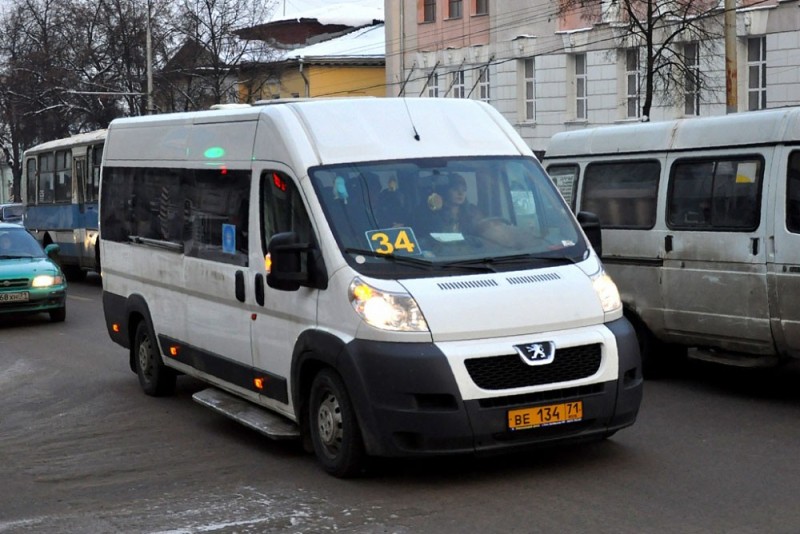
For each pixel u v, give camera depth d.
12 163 64.12
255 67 50.12
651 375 11.47
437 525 6.54
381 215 7.78
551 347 7.15
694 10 28.56
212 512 7.05
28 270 18.36
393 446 7.12
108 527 6.82
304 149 8.07
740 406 9.97
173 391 11.45
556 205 8.28
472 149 8.35
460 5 42.25
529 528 6.40
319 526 6.63
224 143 9.27
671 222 10.96
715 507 6.72
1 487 8.02
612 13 32.41
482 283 7.37
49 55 54.59
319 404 7.82
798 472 7.54
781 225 9.80
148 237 10.98
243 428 9.75
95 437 9.68
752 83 31.12
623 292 11.51
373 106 8.43
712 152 10.57
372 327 7.16
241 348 8.94
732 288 10.29
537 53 38.34
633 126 11.63
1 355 15.27
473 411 6.97
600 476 7.49
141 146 11.30
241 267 8.83
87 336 16.92
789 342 9.87
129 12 51.25
